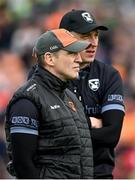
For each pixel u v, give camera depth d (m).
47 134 12.88
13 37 36.22
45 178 12.73
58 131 12.88
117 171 26.62
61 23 14.86
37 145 12.86
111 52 35.62
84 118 13.55
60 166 12.83
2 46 35.84
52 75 13.22
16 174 12.89
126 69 33.66
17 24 37.19
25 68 33.53
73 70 13.26
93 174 14.13
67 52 13.19
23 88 13.04
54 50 13.18
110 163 14.66
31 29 36.16
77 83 14.71
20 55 34.34
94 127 14.54
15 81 31.89
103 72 14.87
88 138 13.41
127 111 29.03
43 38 13.30
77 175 12.95
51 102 13.00
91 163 13.36
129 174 26.52
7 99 29.44
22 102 12.84
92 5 38.81
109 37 36.72
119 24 38.19
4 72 32.22
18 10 38.09
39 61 13.32
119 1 39.94
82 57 14.51
